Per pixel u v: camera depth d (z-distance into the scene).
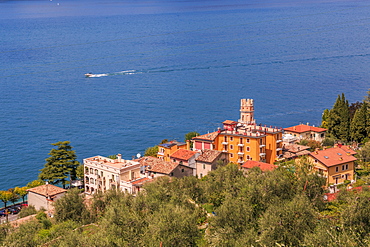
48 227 108.00
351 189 113.88
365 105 177.25
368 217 82.12
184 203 106.06
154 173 141.62
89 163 144.50
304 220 83.75
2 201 154.25
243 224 89.44
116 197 116.06
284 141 177.12
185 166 146.25
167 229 88.00
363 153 145.00
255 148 153.25
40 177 156.88
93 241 87.44
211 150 153.50
